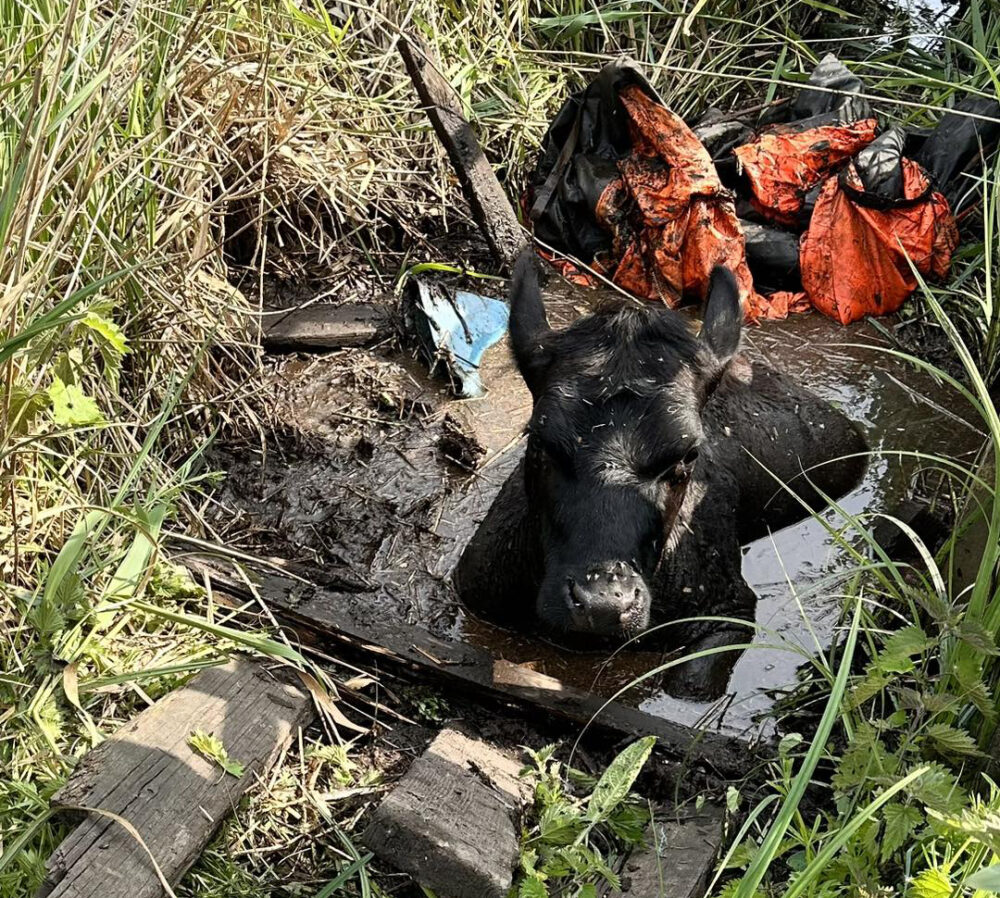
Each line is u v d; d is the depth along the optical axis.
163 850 1.16
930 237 2.20
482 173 2.25
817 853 1.16
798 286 2.27
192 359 1.83
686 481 1.56
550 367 1.55
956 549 1.53
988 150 2.33
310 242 2.20
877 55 2.72
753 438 1.80
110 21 1.55
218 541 1.68
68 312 1.39
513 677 1.48
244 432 1.90
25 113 1.48
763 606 1.69
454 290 2.16
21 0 1.58
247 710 1.32
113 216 1.68
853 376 2.08
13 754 1.26
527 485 1.56
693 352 1.55
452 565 1.72
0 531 1.39
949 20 2.87
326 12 2.20
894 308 2.22
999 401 2.01
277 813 1.28
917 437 1.96
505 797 1.24
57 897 1.10
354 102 2.27
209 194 1.97
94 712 1.33
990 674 1.30
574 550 1.43
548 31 2.68
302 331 2.09
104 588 1.43
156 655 1.40
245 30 2.14
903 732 1.32
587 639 1.58
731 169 2.33
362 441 1.91
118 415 1.69
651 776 1.36
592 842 1.27
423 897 1.21
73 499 1.48
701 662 1.56
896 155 2.25
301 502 1.80
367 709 1.45
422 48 2.24
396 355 2.10
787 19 2.75
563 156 2.36
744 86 2.66
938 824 1.07
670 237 2.19
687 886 1.19
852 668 1.52
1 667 1.33
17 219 1.35
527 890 1.15
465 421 1.96
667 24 2.74
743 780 1.34
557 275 2.30
